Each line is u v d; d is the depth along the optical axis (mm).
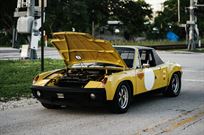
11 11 61281
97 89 8039
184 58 27906
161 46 43625
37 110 8953
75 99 8180
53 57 26203
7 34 59531
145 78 9406
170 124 7566
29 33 19547
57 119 8016
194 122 7758
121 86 8516
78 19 72750
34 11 19422
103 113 8633
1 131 6984
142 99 10578
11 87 11727
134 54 9344
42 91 8547
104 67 9070
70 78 8633
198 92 11961
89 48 8812
